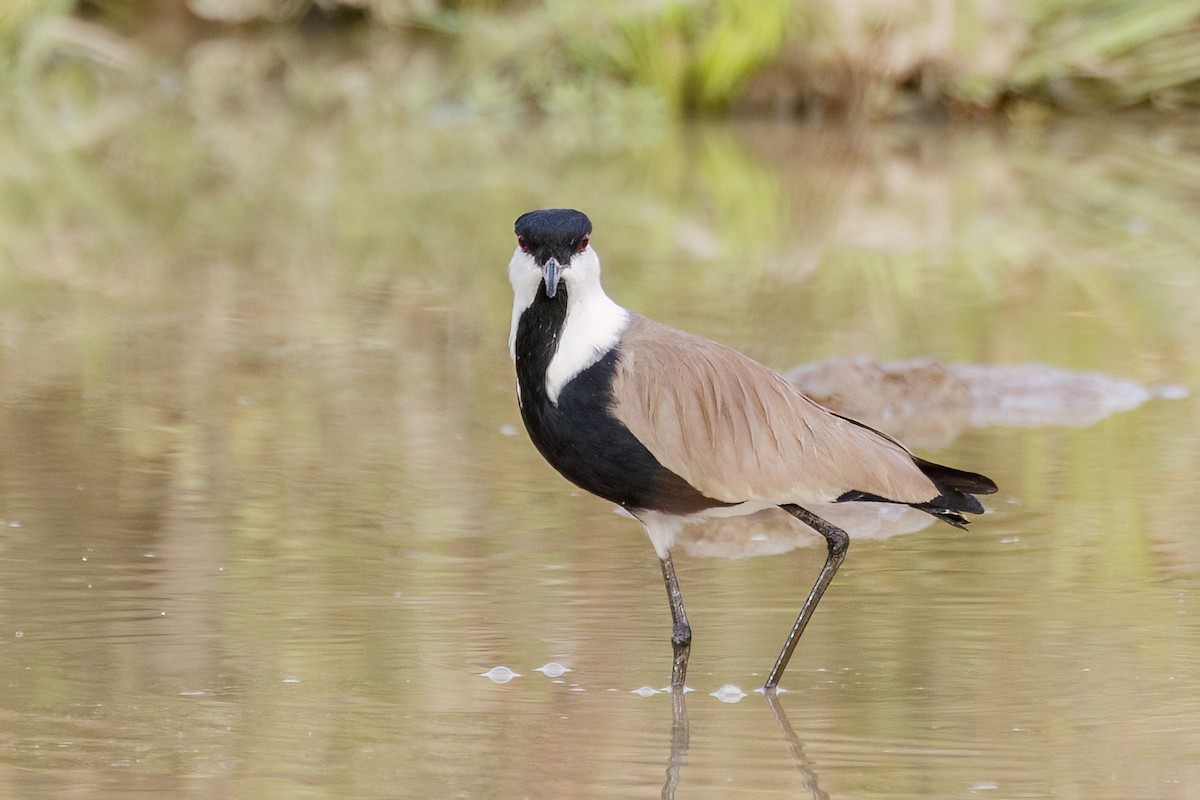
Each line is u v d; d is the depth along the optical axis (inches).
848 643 337.7
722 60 1156.5
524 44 1199.6
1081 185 941.2
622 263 729.0
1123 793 267.6
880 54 1147.9
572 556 390.6
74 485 439.8
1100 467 461.4
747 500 328.8
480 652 331.9
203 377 554.3
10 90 1234.0
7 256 743.1
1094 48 1146.0
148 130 1099.9
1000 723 297.0
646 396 323.9
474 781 273.3
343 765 278.8
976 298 671.1
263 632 340.2
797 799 267.6
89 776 273.3
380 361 578.2
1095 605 355.9
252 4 1323.8
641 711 305.6
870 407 522.0
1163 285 695.1
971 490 342.6
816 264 733.9
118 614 348.2
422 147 1060.5
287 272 716.7
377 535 403.5
